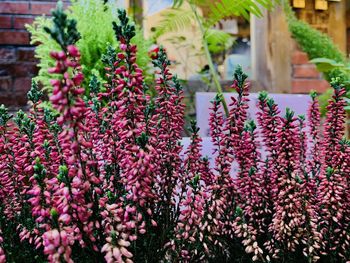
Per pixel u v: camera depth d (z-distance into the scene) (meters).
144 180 0.68
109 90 0.77
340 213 0.81
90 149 0.73
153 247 0.79
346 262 0.82
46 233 0.57
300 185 0.79
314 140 0.97
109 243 0.63
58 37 0.56
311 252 0.82
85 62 1.64
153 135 0.77
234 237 0.90
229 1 1.91
